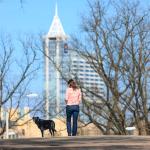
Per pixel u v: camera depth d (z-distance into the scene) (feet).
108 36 163.22
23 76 204.74
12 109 208.33
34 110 181.68
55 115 180.04
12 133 181.37
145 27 161.27
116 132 160.97
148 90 158.30
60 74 172.65
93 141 47.01
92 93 163.63
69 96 65.41
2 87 182.70
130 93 159.74
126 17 171.01
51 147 38.68
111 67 161.58
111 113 159.74
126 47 160.76
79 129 178.40
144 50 159.43
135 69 158.92
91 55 164.66
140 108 157.89
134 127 155.84
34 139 52.01
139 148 37.52
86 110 162.20
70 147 38.63
